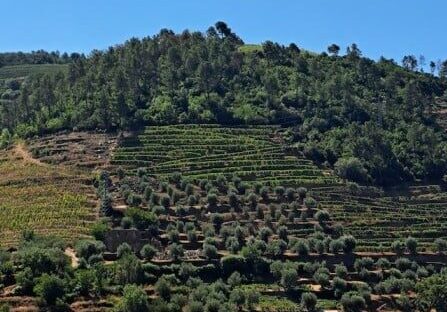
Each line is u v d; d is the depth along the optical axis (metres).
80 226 142.00
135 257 117.75
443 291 121.19
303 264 129.75
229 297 114.62
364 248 142.00
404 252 142.25
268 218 148.38
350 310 119.94
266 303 117.81
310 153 180.12
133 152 178.62
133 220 136.75
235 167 173.38
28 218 145.62
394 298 124.88
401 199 169.25
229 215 149.25
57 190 159.88
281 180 168.38
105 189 154.38
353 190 167.62
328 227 148.88
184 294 112.94
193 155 178.38
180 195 153.62
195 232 136.50
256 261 126.62
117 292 108.88
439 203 169.62
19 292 103.75
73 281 106.50
